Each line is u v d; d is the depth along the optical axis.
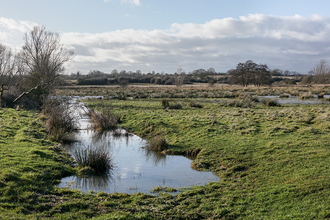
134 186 8.41
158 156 12.07
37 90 27.16
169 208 6.67
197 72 158.25
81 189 7.98
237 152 10.96
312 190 6.85
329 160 8.76
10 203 6.09
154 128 16.77
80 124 19.47
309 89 55.44
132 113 22.69
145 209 6.47
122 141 14.95
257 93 44.38
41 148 10.88
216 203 6.91
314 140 11.26
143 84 116.00
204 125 16.20
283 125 14.67
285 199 6.62
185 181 8.85
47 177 8.24
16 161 8.59
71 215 5.91
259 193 7.20
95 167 9.70
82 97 44.03
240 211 6.39
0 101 21.80
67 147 12.96
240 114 19.38
